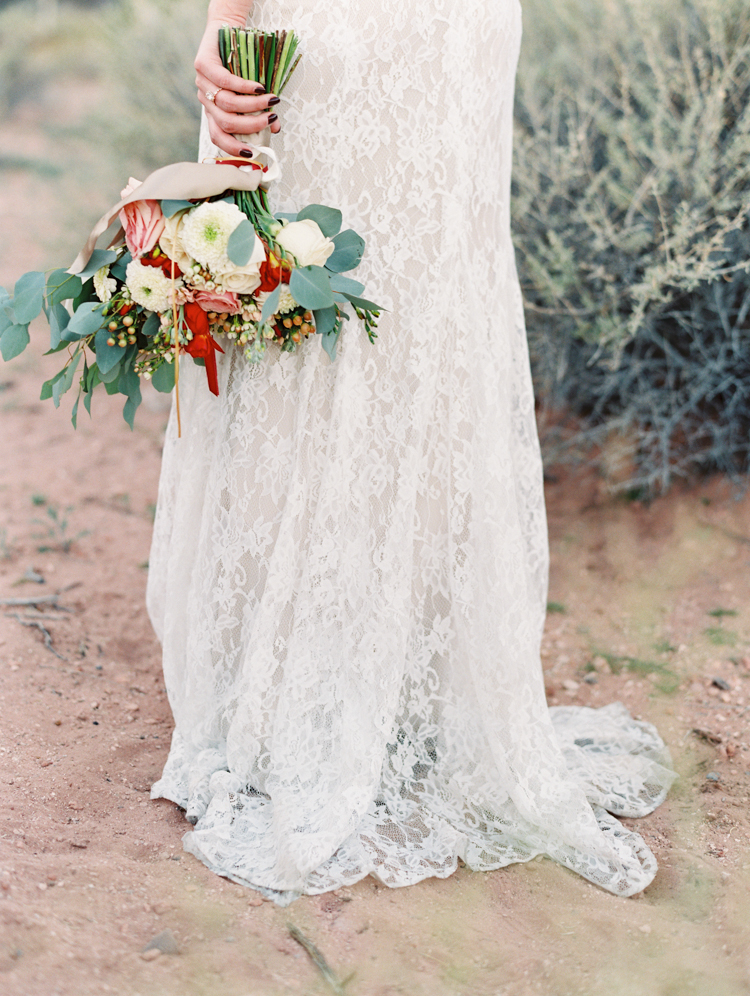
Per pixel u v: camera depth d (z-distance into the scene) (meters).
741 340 3.38
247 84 1.78
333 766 1.99
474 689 2.05
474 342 1.99
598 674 2.78
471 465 2.01
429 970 1.63
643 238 3.11
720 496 3.40
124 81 4.79
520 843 1.99
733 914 1.77
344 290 1.79
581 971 1.64
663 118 3.23
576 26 3.55
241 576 2.04
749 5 3.13
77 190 5.72
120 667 2.73
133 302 1.79
